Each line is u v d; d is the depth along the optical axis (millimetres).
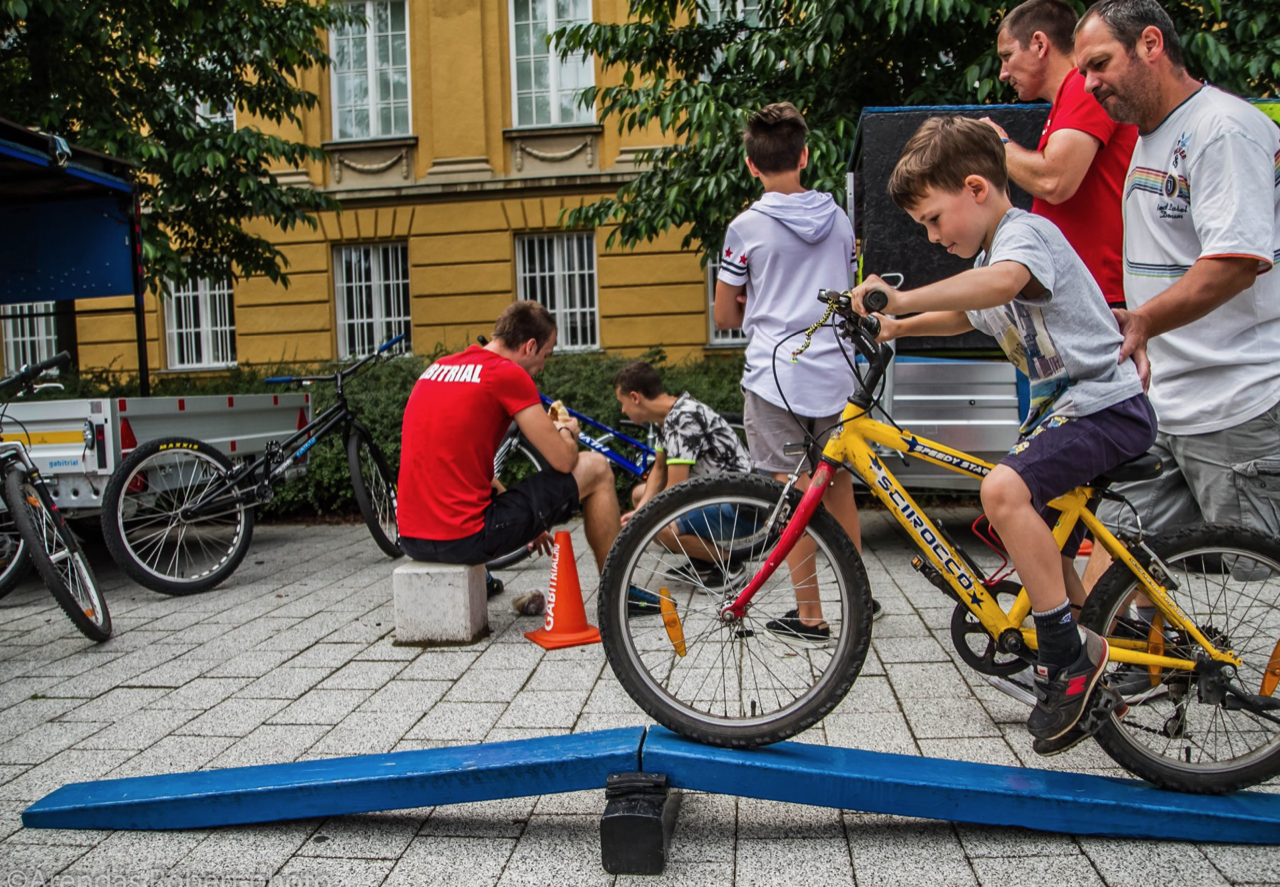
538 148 13461
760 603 2648
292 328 13906
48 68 8633
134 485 4980
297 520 8078
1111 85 2658
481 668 3631
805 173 6953
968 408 5293
